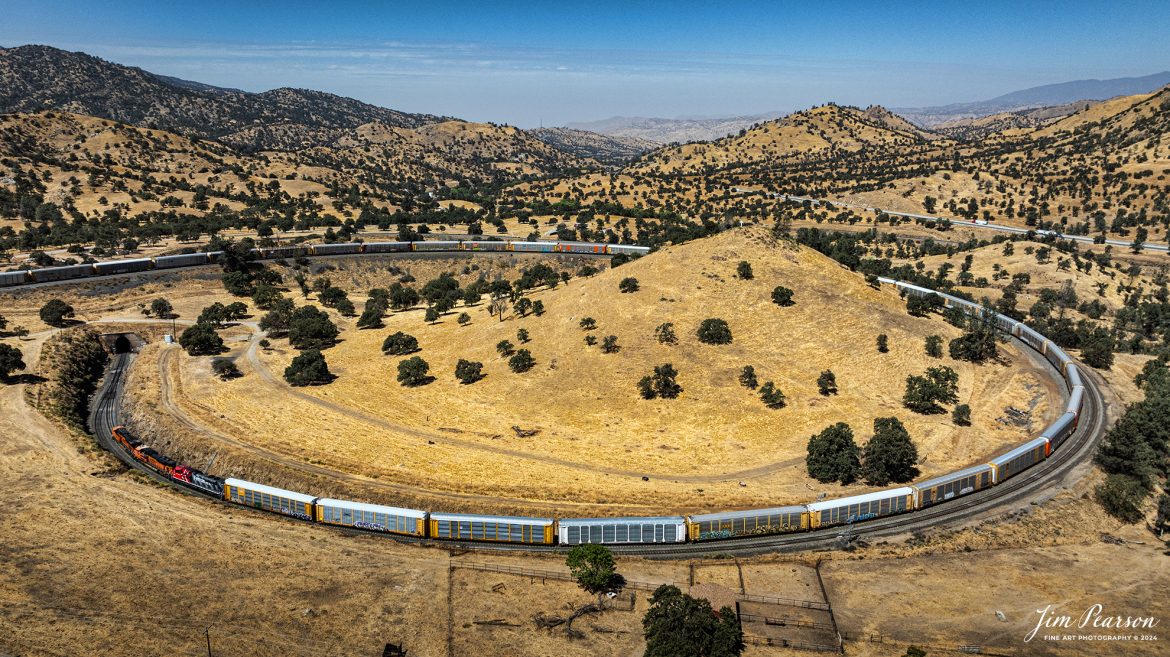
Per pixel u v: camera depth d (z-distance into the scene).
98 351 180.00
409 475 111.19
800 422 129.38
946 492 99.81
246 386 152.75
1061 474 107.81
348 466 114.62
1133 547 88.56
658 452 120.38
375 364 168.00
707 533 90.94
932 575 81.56
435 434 129.25
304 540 90.56
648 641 66.62
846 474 107.50
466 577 81.44
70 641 66.50
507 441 125.88
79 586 76.19
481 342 174.75
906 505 97.00
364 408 141.50
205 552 85.56
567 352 158.75
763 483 108.44
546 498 103.06
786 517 92.06
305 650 67.00
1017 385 142.75
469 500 102.06
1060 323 182.88
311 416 136.88
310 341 183.00
